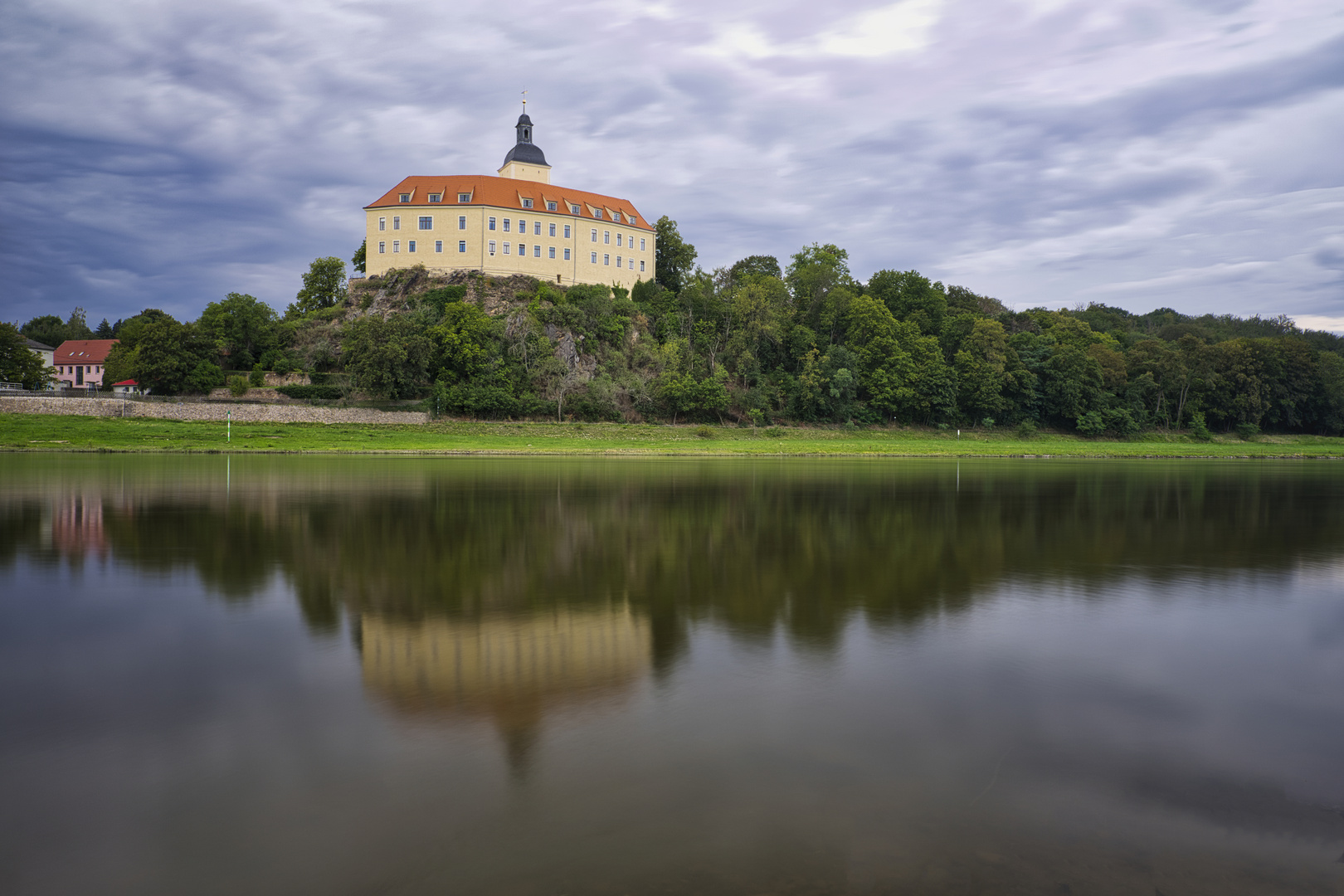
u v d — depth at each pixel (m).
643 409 111.69
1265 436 136.88
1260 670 14.14
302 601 18.20
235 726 11.10
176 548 24.66
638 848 8.25
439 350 104.44
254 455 73.69
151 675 13.13
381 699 12.16
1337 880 7.89
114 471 51.44
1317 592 20.45
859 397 127.88
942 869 7.98
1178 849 8.45
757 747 10.61
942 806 9.20
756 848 8.28
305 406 96.88
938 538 28.70
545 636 15.55
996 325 131.12
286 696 12.23
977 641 15.62
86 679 12.98
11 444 72.69
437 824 8.68
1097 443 120.25
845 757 10.34
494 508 35.12
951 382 123.06
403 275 125.00
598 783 9.57
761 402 117.19
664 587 19.97
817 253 159.00
